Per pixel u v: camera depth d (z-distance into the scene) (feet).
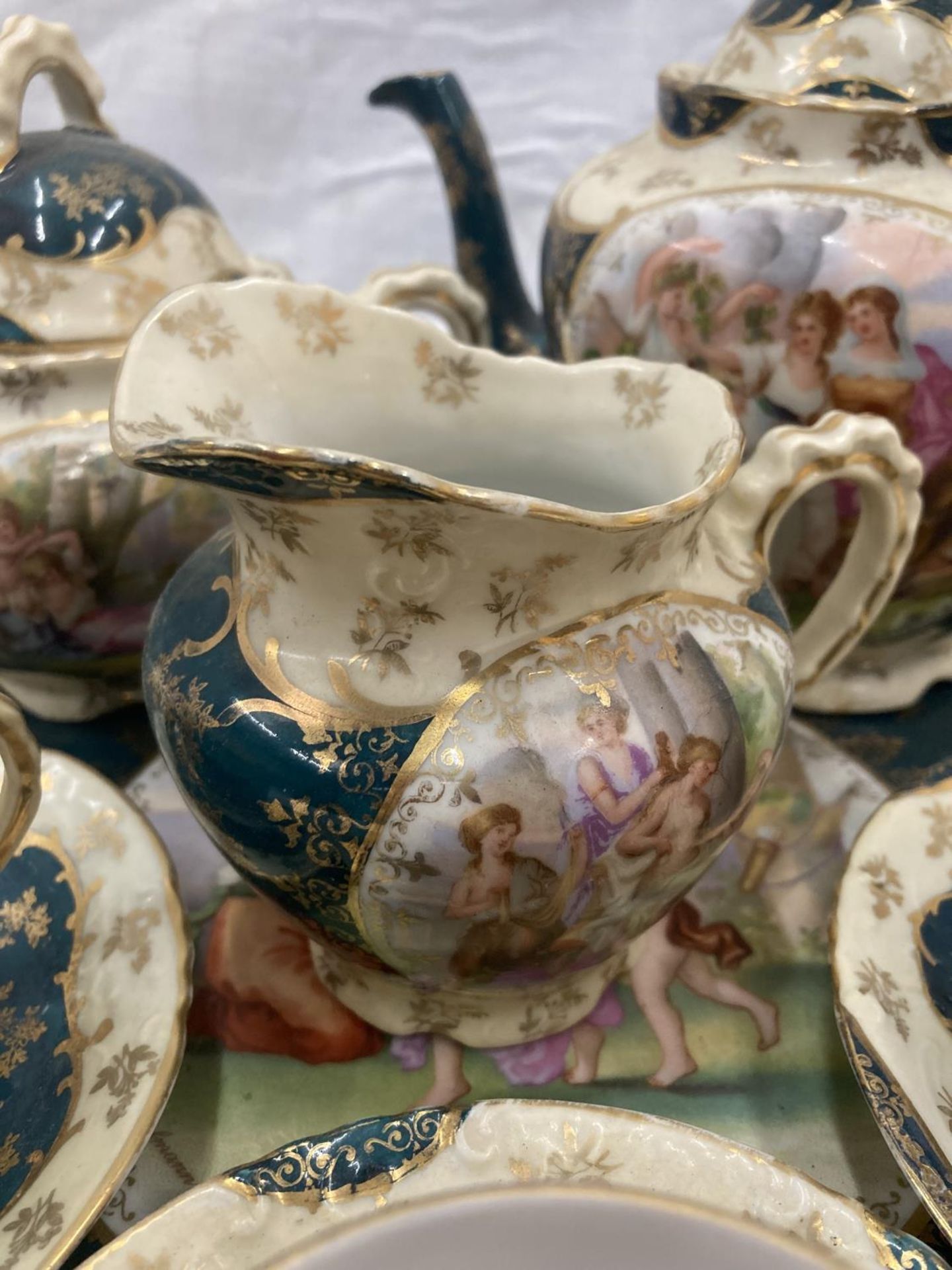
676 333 2.17
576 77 3.96
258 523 1.43
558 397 1.85
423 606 1.41
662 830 1.48
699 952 2.01
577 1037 1.86
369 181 4.12
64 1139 1.46
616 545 1.39
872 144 2.08
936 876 1.83
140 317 2.15
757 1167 1.35
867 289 2.01
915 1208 1.60
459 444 1.89
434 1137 1.38
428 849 1.41
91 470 2.08
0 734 1.24
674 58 3.89
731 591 1.66
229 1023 1.87
